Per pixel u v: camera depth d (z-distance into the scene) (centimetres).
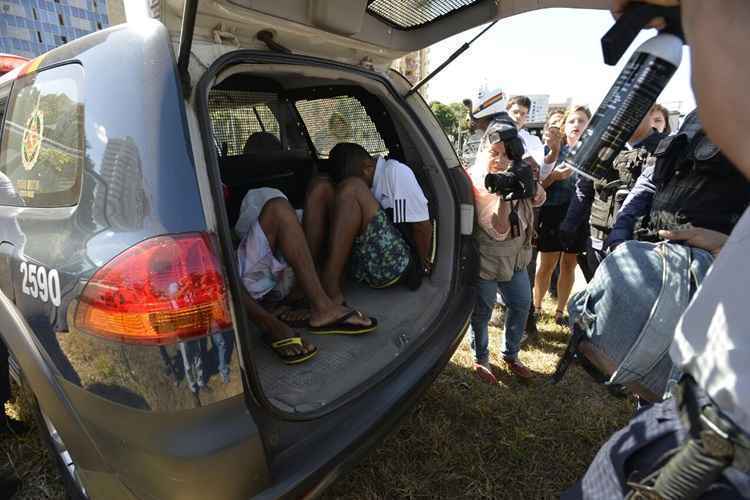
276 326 177
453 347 193
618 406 248
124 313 110
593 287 143
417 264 228
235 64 150
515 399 253
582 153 94
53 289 126
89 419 125
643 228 172
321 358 176
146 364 110
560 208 334
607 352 137
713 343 73
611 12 85
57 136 143
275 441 125
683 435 81
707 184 144
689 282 123
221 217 121
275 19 154
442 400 246
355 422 143
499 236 235
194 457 110
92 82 133
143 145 117
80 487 155
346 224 210
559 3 140
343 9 163
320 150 304
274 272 200
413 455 208
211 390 112
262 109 283
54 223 134
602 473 94
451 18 192
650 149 260
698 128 150
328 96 276
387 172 224
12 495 183
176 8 137
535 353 311
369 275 225
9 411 223
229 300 116
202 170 120
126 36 134
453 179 233
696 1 63
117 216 117
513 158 219
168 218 112
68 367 126
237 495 115
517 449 212
